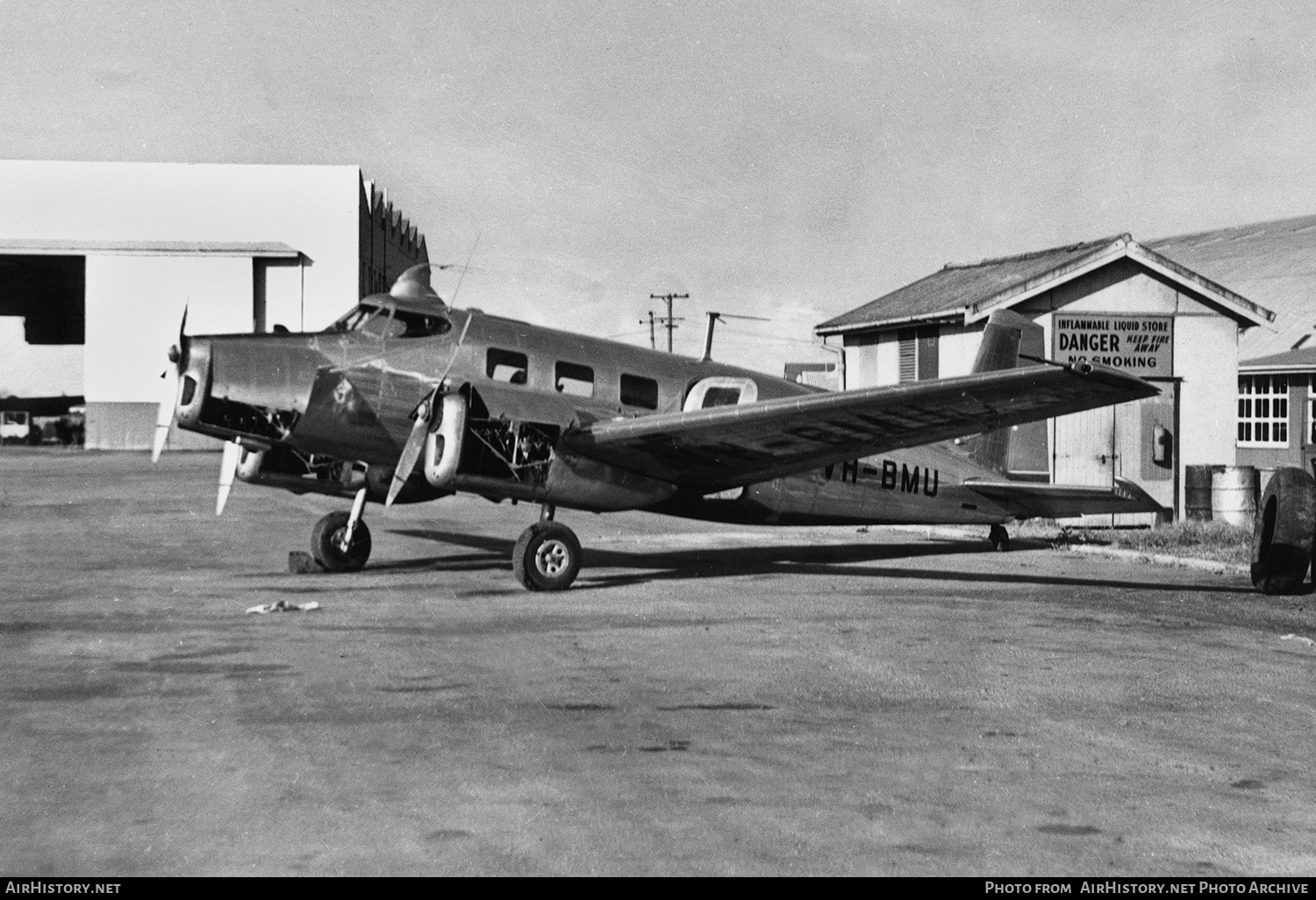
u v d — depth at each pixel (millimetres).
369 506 26016
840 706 7422
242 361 12898
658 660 8852
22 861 4754
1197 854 4934
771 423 12500
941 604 11891
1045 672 8516
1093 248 21125
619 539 19125
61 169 57812
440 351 13367
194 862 4742
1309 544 12477
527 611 11242
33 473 38906
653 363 14484
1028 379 11219
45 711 7113
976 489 16641
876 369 24781
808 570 14898
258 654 8930
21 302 69000
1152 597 12430
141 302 56281
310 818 5262
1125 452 21281
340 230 58500
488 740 6531
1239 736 6773
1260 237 42500
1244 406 32375
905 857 4871
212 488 31875
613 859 4816
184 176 58125
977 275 24891
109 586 12781
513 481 12797
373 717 7027
